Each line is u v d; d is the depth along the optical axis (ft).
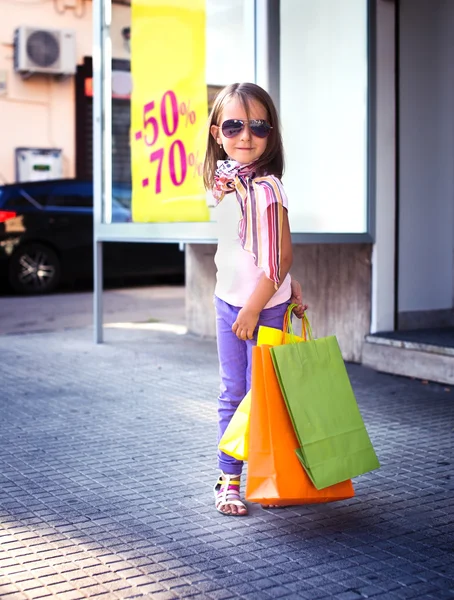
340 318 19.44
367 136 18.13
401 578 8.07
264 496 8.79
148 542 9.01
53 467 11.77
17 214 36.06
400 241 18.90
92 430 13.79
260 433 8.86
